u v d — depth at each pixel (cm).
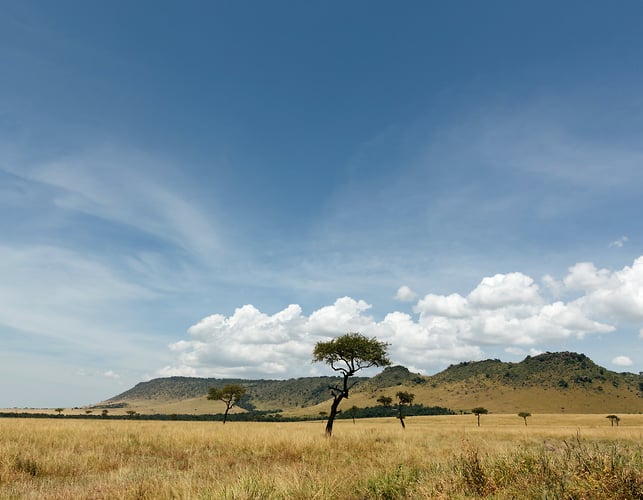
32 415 13750
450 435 3198
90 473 1131
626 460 717
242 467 1189
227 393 7831
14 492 852
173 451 1648
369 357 2867
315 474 861
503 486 700
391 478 823
